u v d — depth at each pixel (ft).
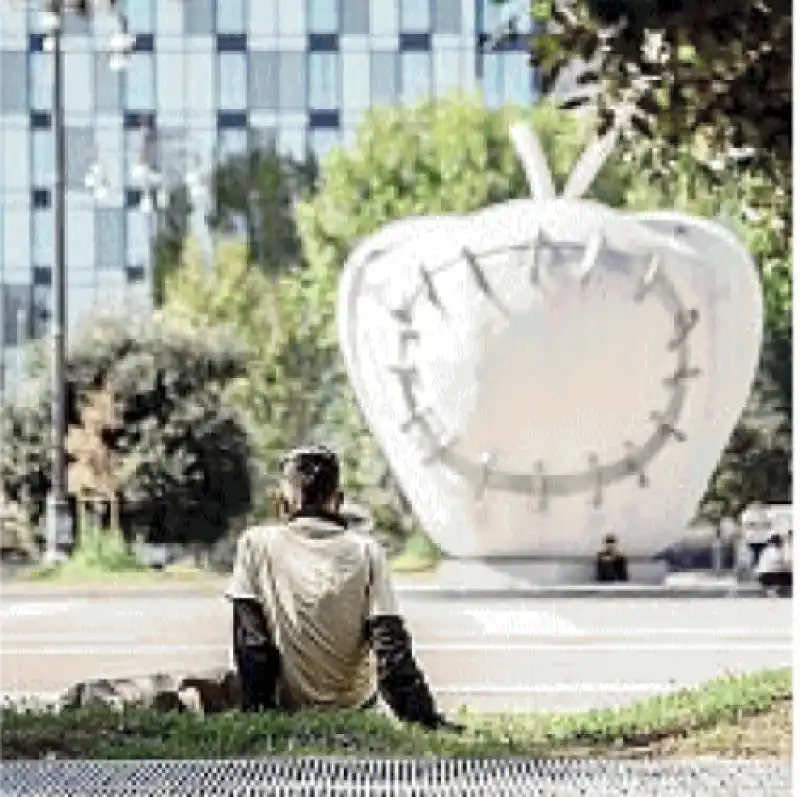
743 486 277.03
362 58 378.94
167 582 200.64
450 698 83.71
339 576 52.16
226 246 330.75
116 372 246.06
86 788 40.55
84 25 378.32
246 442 249.14
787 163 61.67
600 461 161.68
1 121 378.12
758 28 54.85
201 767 43.70
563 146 306.55
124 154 376.89
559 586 163.02
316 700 52.31
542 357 158.20
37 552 245.45
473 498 162.20
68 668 102.63
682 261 160.66
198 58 377.91
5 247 379.14
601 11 55.26
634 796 38.73
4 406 247.70
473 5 377.91
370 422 165.58
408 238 164.45
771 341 282.15
